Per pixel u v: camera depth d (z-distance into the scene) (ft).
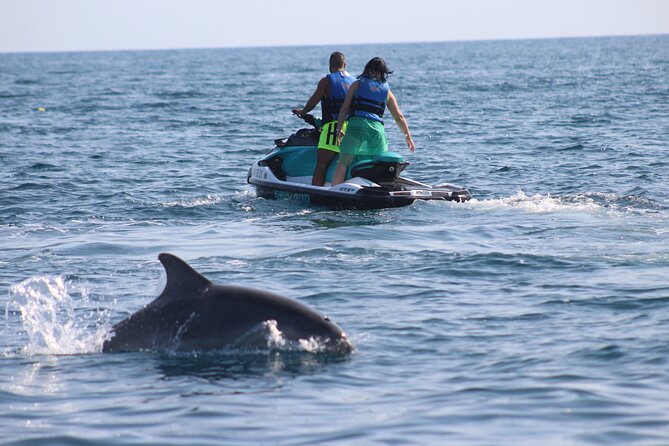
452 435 57.00
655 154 211.41
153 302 77.56
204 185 179.93
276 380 67.77
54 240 125.39
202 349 73.82
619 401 62.13
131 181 185.37
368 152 144.36
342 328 81.05
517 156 216.95
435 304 88.84
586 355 72.08
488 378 67.56
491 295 91.71
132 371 70.74
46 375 70.69
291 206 147.54
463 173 190.39
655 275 97.30
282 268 104.68
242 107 413.18
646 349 72.69
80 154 234.58
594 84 550.77
